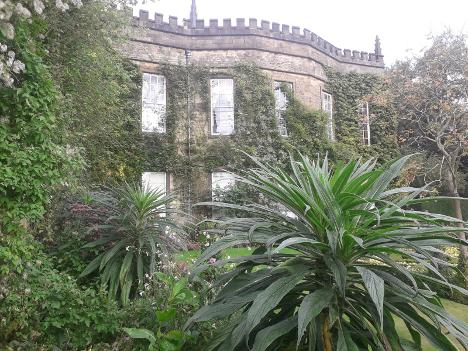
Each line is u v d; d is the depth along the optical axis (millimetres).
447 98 9922
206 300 3221
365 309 2061
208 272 3770
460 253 6781
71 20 5336
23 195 3402
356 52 16062
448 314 1900
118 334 3326
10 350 2885
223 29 13273
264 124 12992
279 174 2309
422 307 1810
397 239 1857
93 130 6973
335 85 15383
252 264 2203
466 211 13820
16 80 3605
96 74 6184
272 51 13664
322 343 1930
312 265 2086
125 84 9758
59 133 4438
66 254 4461
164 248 4531
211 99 13102
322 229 2023
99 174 10367
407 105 10961
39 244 4074
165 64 12672
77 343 3178
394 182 10602
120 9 6664
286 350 2104
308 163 2115
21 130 3463
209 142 12742
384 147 15133
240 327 1896
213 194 12188
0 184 3193
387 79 11445
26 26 3771
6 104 3508
